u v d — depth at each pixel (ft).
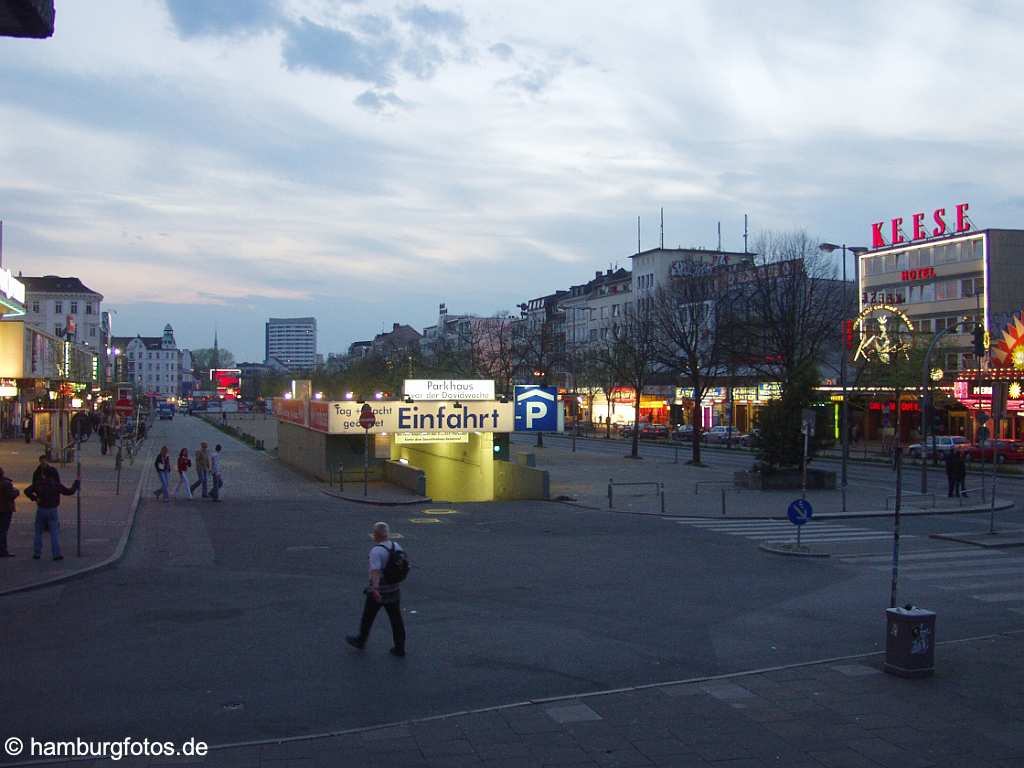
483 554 63.31
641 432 255.91
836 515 88.63
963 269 229.66
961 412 205.36
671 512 90.63
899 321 202.28
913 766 24.68
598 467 151.64
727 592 50.01
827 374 225.15
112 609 44.27
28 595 47.57
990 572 57.41
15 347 159.22
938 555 64.49
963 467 107.34
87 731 26.91
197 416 505.25
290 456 148.15
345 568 56.70
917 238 246.47
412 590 50.03
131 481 112.27
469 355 261.44
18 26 40.16
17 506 83.76
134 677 32.65
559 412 141.49
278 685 31.86
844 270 220.02
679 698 30.45
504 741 26.23
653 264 317.22
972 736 27.02
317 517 83.87
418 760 24.70
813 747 26.02
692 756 25.25
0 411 183.11
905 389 182.39
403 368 296.71
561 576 54.70
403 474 112.57
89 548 61.31
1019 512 95.50
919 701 30.27
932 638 33.35
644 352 186.80
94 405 253.65
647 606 46.09
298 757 24.81
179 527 75.66
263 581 52.08
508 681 32.65
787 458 115.34
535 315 441.27
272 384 550.77
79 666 34.01
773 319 156.87
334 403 117.19
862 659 35.63
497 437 127.34
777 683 32.27
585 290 404.36
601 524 81.41
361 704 29.86
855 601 47.85
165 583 51.26
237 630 40.06
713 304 188.34
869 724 27.99
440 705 29.86
